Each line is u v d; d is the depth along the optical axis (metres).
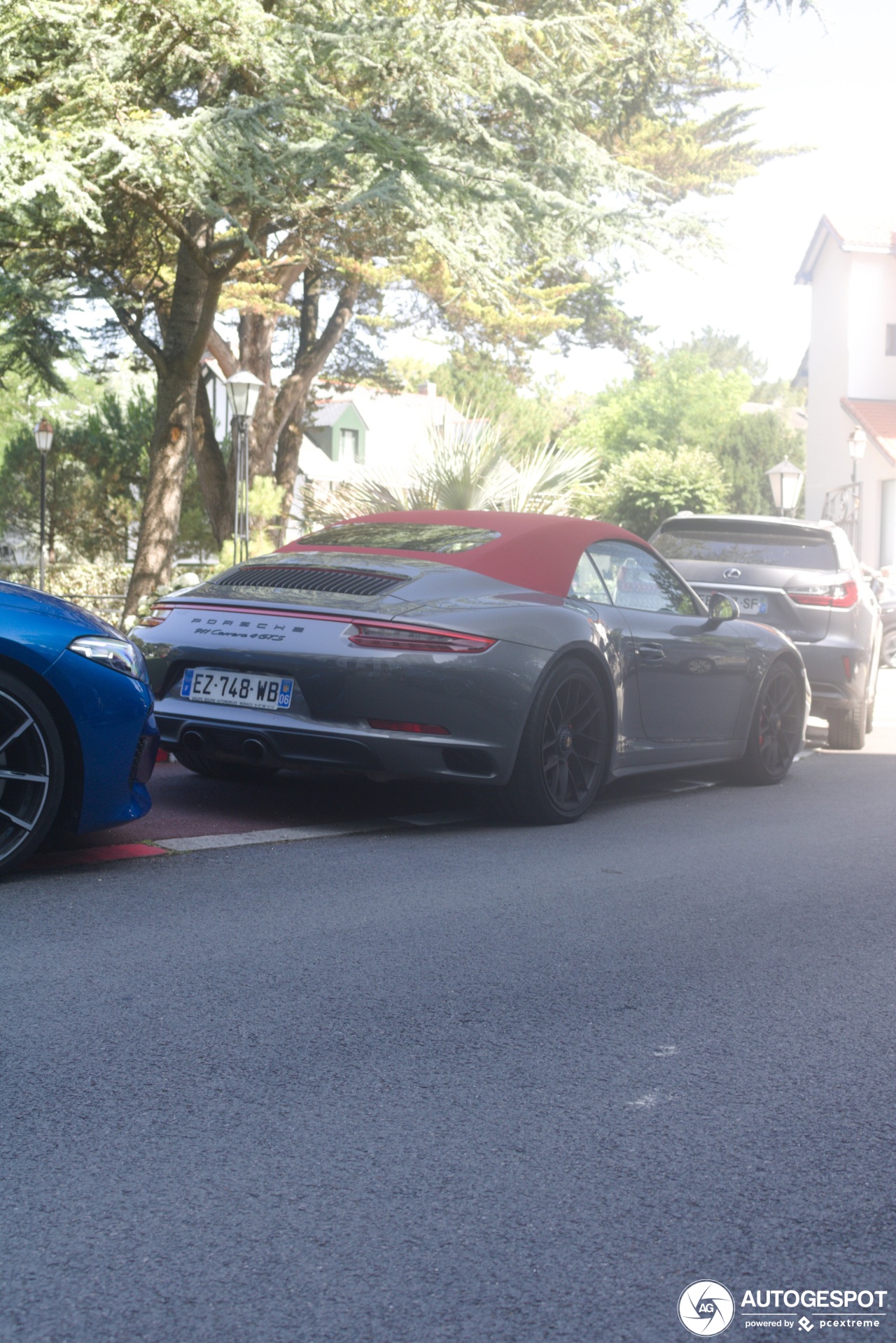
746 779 7.50
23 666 4.30
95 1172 2.33
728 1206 2.28
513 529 6.12
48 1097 2.65
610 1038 3.12
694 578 9.52
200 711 5.50
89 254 14.82
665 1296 1.98
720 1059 3.00
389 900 4.36
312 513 15.05
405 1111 2.64
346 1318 1.90
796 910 4.45
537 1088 2.79
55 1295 1.94
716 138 22.00
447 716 5.27
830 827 6.10
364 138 11.35
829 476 34.97
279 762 5.39
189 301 16.06
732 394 59.78
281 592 5.56
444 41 11.93
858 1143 2.56
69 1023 3.07
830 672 9.16
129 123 11.32
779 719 7.59
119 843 5.03
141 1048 2.93
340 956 3.70
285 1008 3.24
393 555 5.81
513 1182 2.34
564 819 5.82
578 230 12.01
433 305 20.42
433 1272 2.03
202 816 5.66
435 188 11.47
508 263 11.83
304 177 11.38
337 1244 2.11
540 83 13.65
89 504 26.14
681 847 5.48
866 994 3.52
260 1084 2.76
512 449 14.91
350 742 5.21
